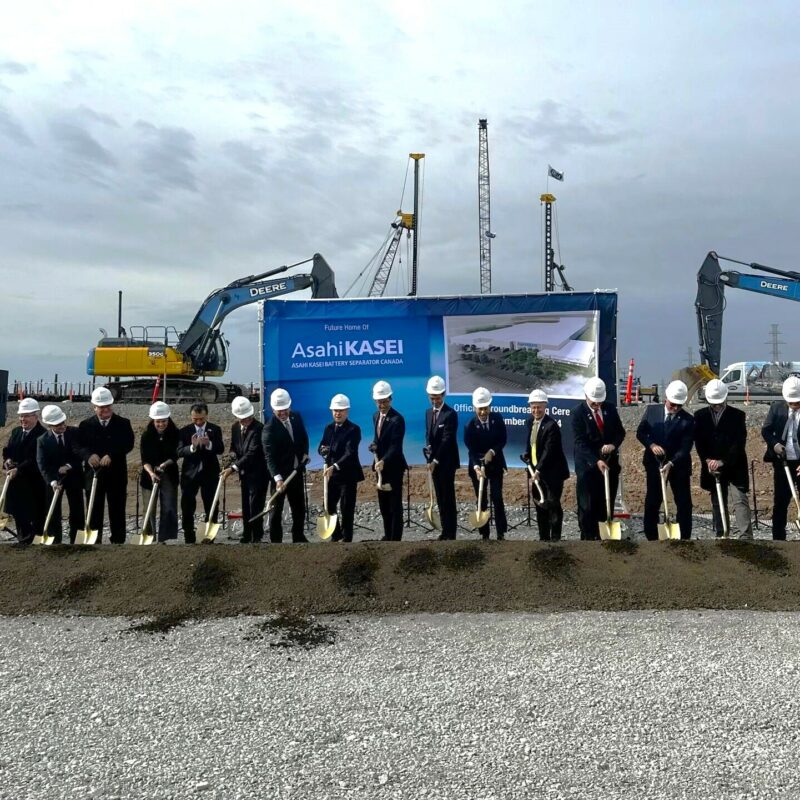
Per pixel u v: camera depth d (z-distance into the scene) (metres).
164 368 29.73
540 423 8.92
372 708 4.52
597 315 11.25
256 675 5.12
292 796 3.57
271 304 11.76
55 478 8.73
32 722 4.43
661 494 8.60
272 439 8.73
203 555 7.24
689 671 5.06
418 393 11.64
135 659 5.50
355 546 7.34
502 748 4.00
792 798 3.52
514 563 7.01
